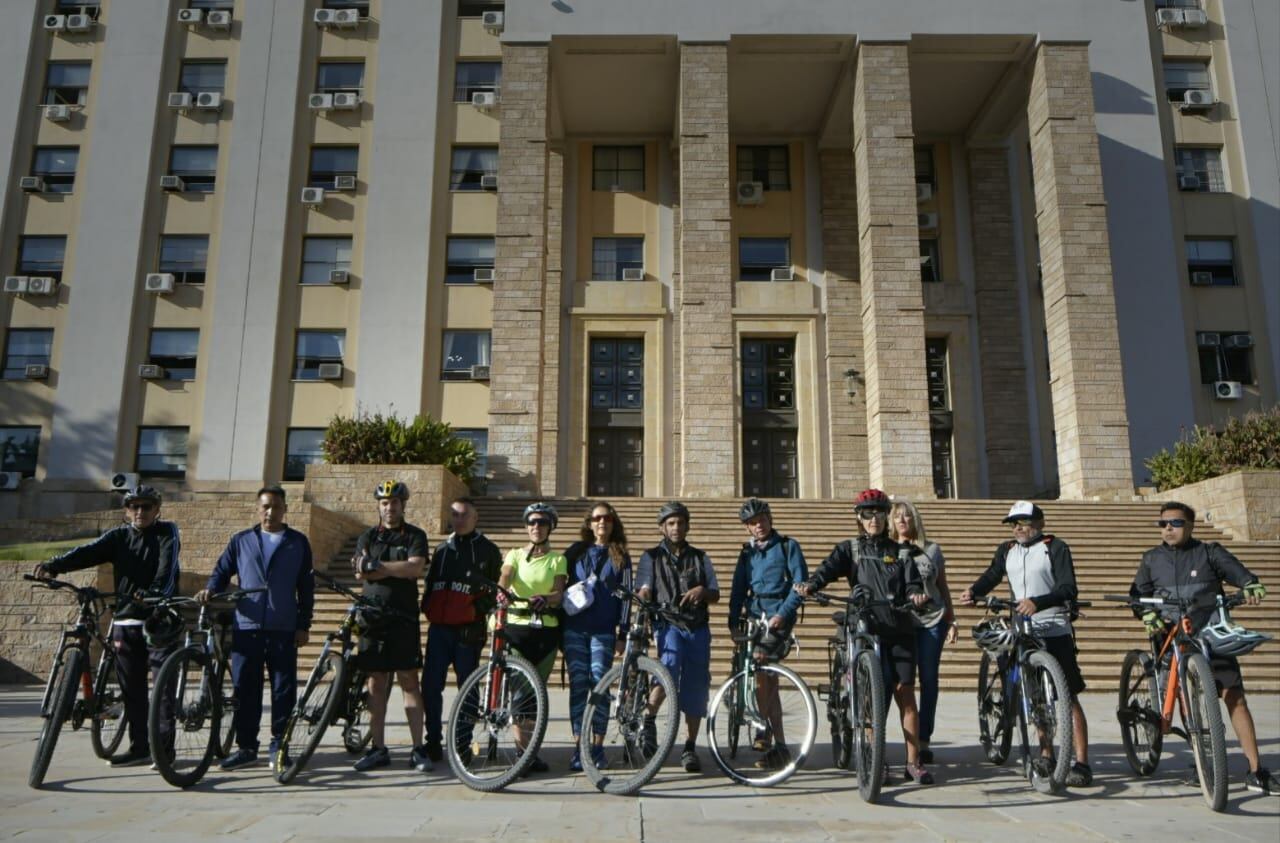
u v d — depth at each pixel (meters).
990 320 25.55
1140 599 6.25
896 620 6.26
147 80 26.14
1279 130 25.58
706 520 17.14
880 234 21.02
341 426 18.06
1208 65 26.09
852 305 25.62
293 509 14.34
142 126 25.86
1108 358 20.45
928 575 6.43
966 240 26.33
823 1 22.11
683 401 20.61
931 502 18.09
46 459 24.22
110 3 26.64
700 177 21.52
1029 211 26.06
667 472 24.91
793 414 25.52
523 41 22.12
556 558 6.69
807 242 26.28
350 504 16.83
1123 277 24.19
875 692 5.52
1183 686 5.79
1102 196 21.20
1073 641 6.29
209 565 15.27
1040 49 22.02
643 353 25.92
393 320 24.81
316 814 5.04
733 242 26.53
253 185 25.56
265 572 6.46
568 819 4.96
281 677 6.41
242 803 5.32
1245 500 16.19
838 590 13.66
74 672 5.95
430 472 16.84
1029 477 24.69
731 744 6.19
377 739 6.42
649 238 26.22
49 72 26.55
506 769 5.95
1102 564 15.05
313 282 25.39
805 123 26.33
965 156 26.78
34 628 11.66
